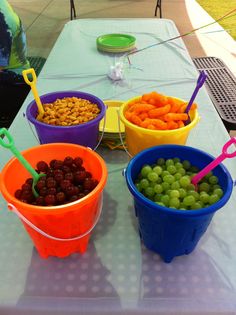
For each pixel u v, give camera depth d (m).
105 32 1.57
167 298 0.47
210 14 3.49
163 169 0.59
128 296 0.47
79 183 0.54
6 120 1.36
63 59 1.28
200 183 0.57
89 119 0.71
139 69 1.21
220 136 0.84
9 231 0.58
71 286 0.49
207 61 1.52
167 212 0.44
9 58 1.25
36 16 3.45
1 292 0.48
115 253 0.54
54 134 0.67
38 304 0.46
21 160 0.52
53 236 0.49
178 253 0.52
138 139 0.67
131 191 0.48
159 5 3.06
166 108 0.68
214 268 0.52
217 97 1.23
